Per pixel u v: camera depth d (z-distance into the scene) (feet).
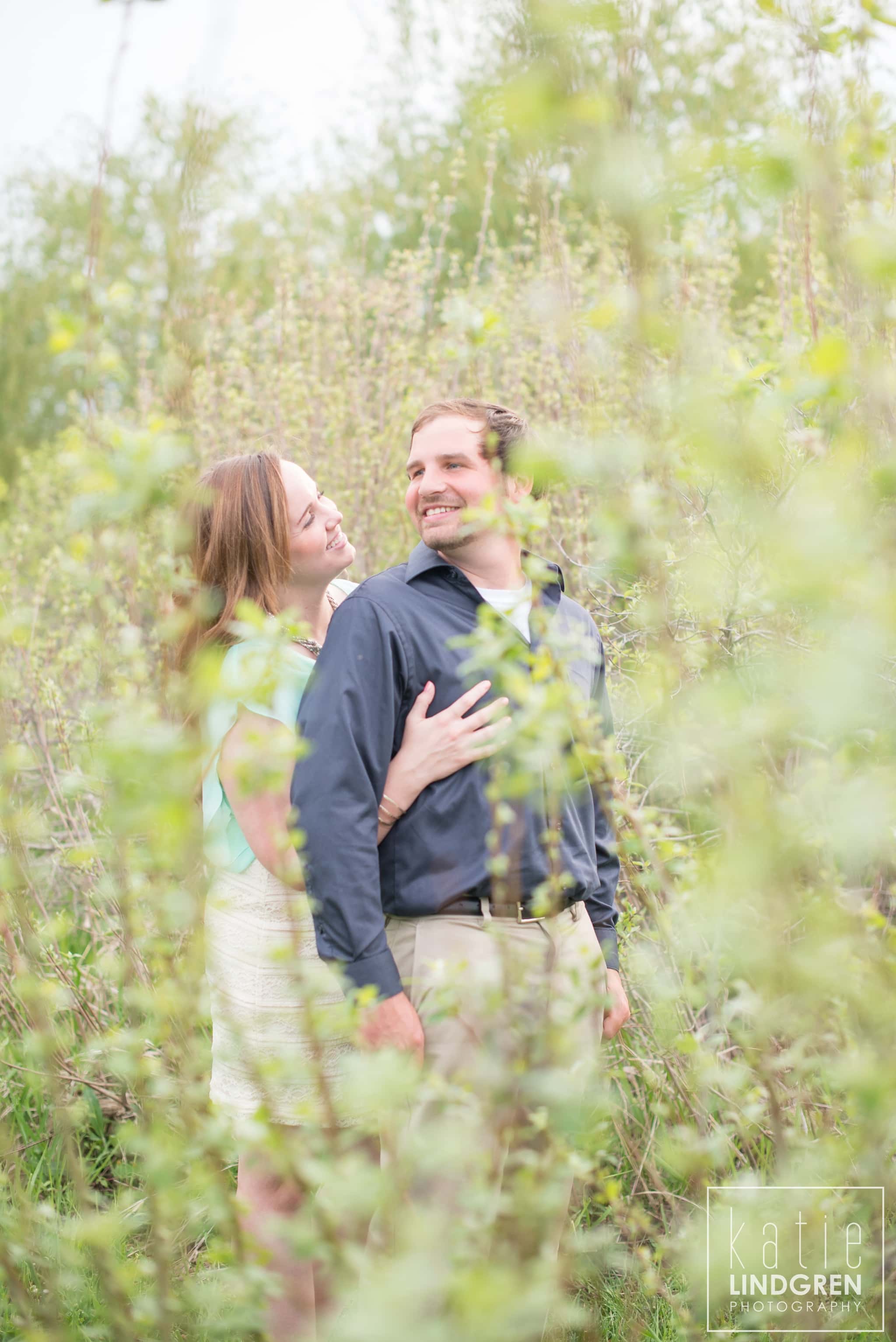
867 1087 3.75
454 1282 3.37
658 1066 7.72
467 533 5.17
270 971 6.54
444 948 6.36
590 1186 6.41
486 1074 4.31
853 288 4.30
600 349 4.06
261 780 4.21
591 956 6.57
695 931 4.19
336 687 6.45
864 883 5.88
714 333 4.35
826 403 3.98
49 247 31.65
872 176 4.25
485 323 5.10
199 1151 4.23
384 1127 4.07
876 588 3.48
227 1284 4.31
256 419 15.74
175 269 4.63
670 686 4.07
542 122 3.37
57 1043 4.93
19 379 31.22
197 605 4.55
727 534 4.44
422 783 6.46
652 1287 4.97
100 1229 4.27
